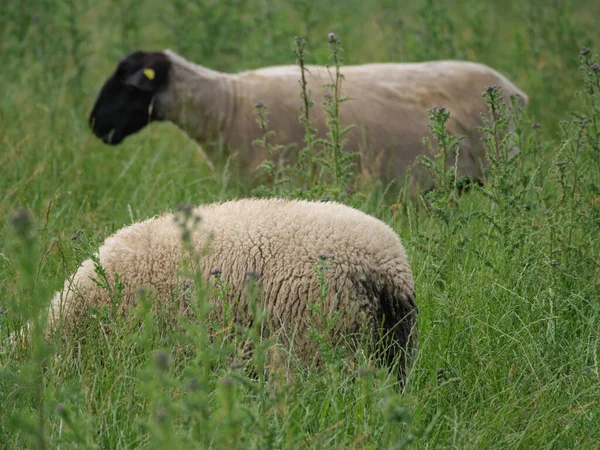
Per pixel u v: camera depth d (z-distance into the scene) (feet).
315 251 51.08
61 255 64.80
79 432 39.86
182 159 103.55
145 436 44.27
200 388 36.29
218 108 91.56
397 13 167.02
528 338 56.49
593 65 71.05
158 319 53.26
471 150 90.53
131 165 97.91
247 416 38.83
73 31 126.93
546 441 47.75
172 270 54.70
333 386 45.42
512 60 132.16
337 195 70.64
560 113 117.29
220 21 135.74
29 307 52.75
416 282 60.95
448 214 63.31
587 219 66.69
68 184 89.40
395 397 38.04
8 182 88.58
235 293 52.54
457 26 151.43
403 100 90.02
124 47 139.44
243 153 90.84
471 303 58.54
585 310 60.44
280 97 89.51
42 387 45.93
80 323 55.98
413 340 53.78
